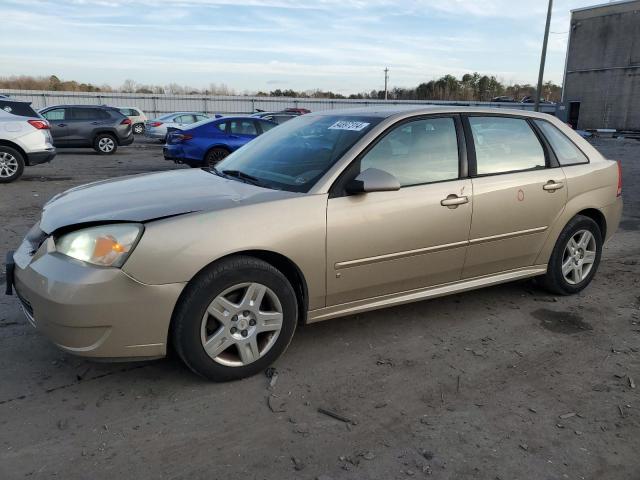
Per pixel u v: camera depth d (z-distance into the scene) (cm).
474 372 340
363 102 4825
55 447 258
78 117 1838
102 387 312
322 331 392
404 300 380
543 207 430
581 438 275
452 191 379
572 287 472
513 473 248
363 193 341
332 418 287
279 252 315
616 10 3853
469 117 407
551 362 355
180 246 287
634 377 338
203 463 250
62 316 279
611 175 484
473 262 403
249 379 324
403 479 242
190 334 298
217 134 1265
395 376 332
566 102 4294
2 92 3794
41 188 1030
